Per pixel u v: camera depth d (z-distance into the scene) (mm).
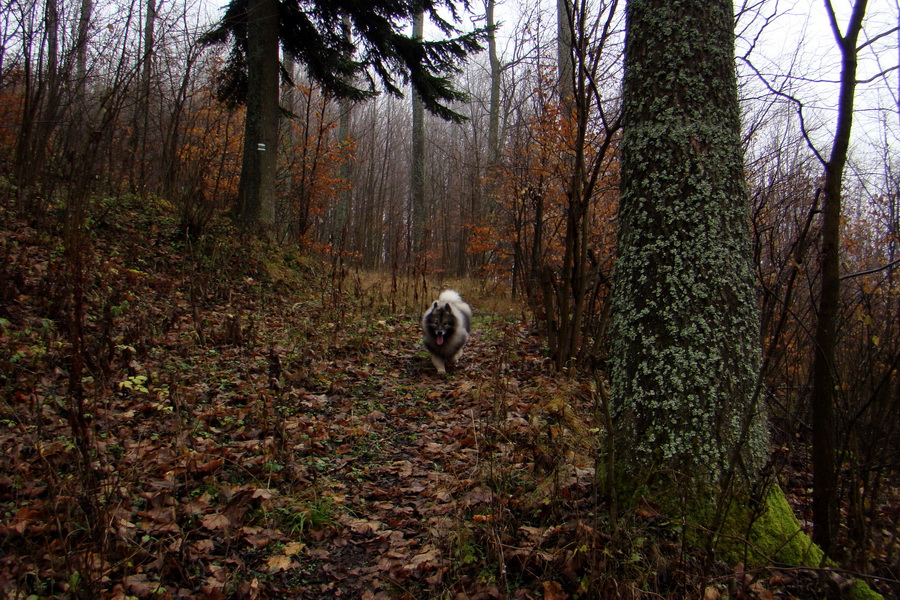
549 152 9398
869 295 4348
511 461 4109
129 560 2861
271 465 4031
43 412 4191
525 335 8719
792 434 4617
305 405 5363
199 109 15523
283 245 11812
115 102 9469
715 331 3223
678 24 3322
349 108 17969
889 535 3471
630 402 3436
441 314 7059
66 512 3055
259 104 11680
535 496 3576
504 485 3740
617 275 3689
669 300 3285
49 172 9102
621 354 3561
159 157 14789
